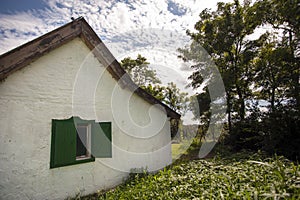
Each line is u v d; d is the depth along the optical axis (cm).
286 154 626
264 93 1022
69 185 418
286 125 660
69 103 439
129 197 335
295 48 864
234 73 1163
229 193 240
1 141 343
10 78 363
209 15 1304
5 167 343
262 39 1180
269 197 208
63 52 447
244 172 327
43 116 397
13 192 347
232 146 895
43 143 390
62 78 436
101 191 458
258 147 779
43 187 382
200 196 261
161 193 305
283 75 908
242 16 1195
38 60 404
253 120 832
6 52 350
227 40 1176
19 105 369
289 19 902
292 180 231
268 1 993
